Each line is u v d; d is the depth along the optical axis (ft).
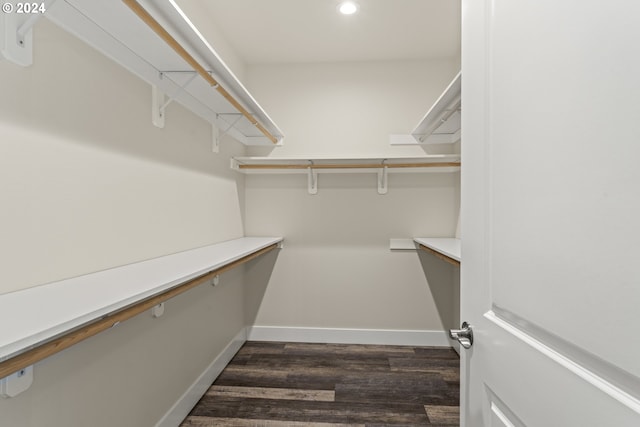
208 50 4.46
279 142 9.37
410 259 9.64
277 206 9.84
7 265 2.96
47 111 3.34
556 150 1.59
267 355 8.89
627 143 1.21
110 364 4.27
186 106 6.05
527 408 1.82
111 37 4.12
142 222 4.88
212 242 7.40
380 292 9.71
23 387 3.00
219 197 7.81
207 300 7.25
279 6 7.06
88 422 3.90
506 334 2.04
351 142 9.64
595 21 1.36
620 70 1.24
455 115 7.29
